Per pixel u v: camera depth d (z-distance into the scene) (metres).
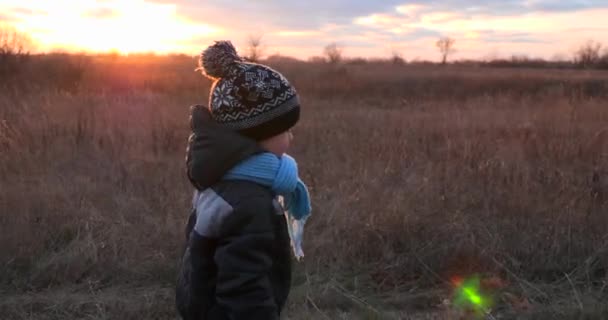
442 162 7.41
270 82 1.84
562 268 4.78
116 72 22.12
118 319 4.03
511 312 4.18
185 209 5.75
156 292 4.41
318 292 4.39
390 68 49.97
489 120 11.35
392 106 18.25
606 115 11.82
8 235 4.86
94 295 4.34
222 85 1.86
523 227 5.35
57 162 7.28
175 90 18.38
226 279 1.78
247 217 1.79
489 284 4.51
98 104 11.43
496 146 8.58
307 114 13.27
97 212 5.54
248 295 1.77
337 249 4.91
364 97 23.33
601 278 4.68
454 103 16.83
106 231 5.14
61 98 11.97
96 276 4.58
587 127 10.33
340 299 4.34
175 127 9.84
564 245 4.98
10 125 8.66
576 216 5.46
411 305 4.35
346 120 11.70
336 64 48.75
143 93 14.98
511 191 6.11
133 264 4.74
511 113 12.57
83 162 7.39
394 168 7.23
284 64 40.50
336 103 19.06
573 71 46.25
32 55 19.56
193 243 1.89
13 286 4.43
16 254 4.68
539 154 8.12
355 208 5.62
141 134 8.98
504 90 26.17
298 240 2.06
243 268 1.77
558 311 4.16
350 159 7.71
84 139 8.24
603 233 5.19
